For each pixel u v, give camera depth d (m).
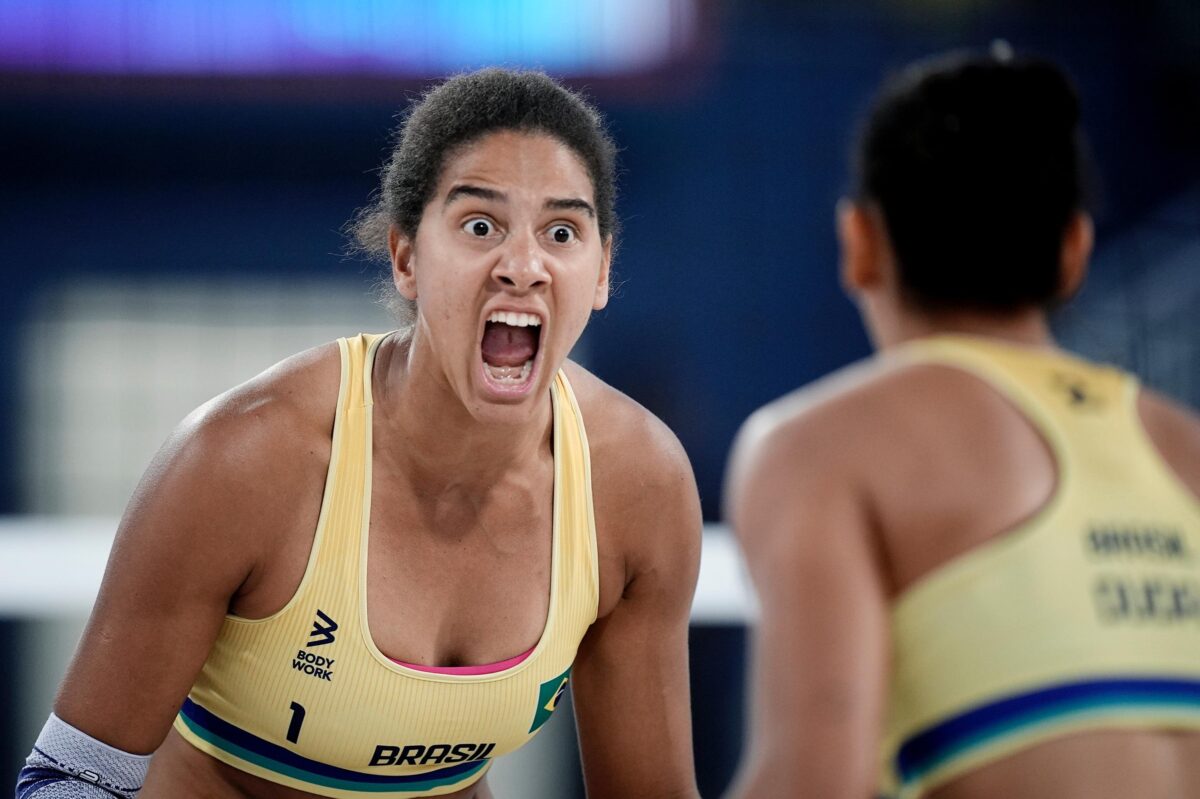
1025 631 5.52
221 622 7.43
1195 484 6.02
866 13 35.62
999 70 6.12
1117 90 35.84
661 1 34.38
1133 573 5.64
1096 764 5.41
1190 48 35.59
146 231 35.28
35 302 35.03
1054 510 5.68
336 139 34.91
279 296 35.56
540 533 7.86
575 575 7.92
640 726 8.61
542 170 7.05
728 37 35.47
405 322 7.89
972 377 5.93
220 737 7.96
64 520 33.62
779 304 36.00
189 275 35.38
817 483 5.77
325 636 7.41
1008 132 5.96
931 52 35.72
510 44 33.94
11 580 19.53
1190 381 32.25
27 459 34.69
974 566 5.61
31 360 34.97
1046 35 35.88
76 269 35.09
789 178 35.88
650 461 8.06
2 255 34.97
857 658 5.50
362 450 7.45
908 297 6.19
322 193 35.59
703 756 18.08
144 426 35.16
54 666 21.59
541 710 8.02
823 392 6.15
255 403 7.34
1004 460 5.77
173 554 7.12
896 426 5.84
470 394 7.16
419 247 7.23
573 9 34.09
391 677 7.48
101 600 7.32
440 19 33.81
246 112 34.56
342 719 7.56
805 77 35.66
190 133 34.75
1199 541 5.82
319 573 7.36
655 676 8.52
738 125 35.66
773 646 5.62
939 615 5.61
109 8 34.03
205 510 7.10
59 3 33.94
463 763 8.08
